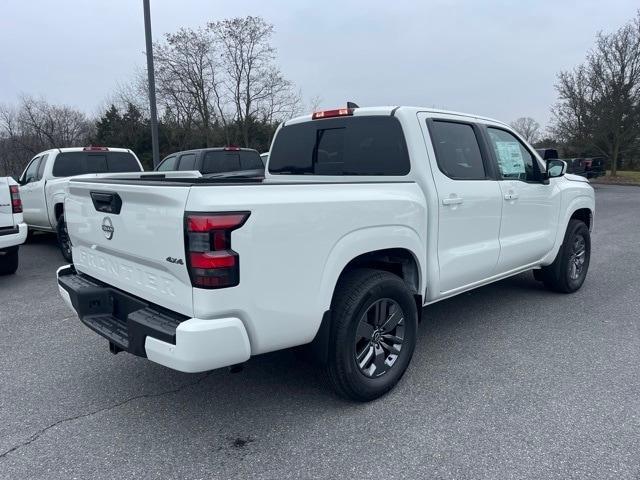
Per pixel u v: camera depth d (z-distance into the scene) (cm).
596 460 273
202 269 253
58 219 827
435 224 383
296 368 398
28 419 325
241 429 311
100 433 308
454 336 463
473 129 443
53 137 3591
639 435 297
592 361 404
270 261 273
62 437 304
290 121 468
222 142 2983
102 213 323
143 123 3039
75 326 507
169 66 2870
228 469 272
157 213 271
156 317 281
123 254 311
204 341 254
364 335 330
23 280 718
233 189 263
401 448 288
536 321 502
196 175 641
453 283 414
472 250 426
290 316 288
